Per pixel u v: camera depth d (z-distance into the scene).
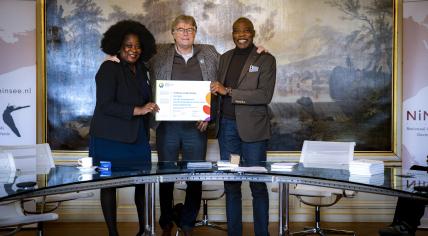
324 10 5.89
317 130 5.93
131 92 4.20
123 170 3.72
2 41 5.53
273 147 5.93
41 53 5.79
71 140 5.89
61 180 3.31
